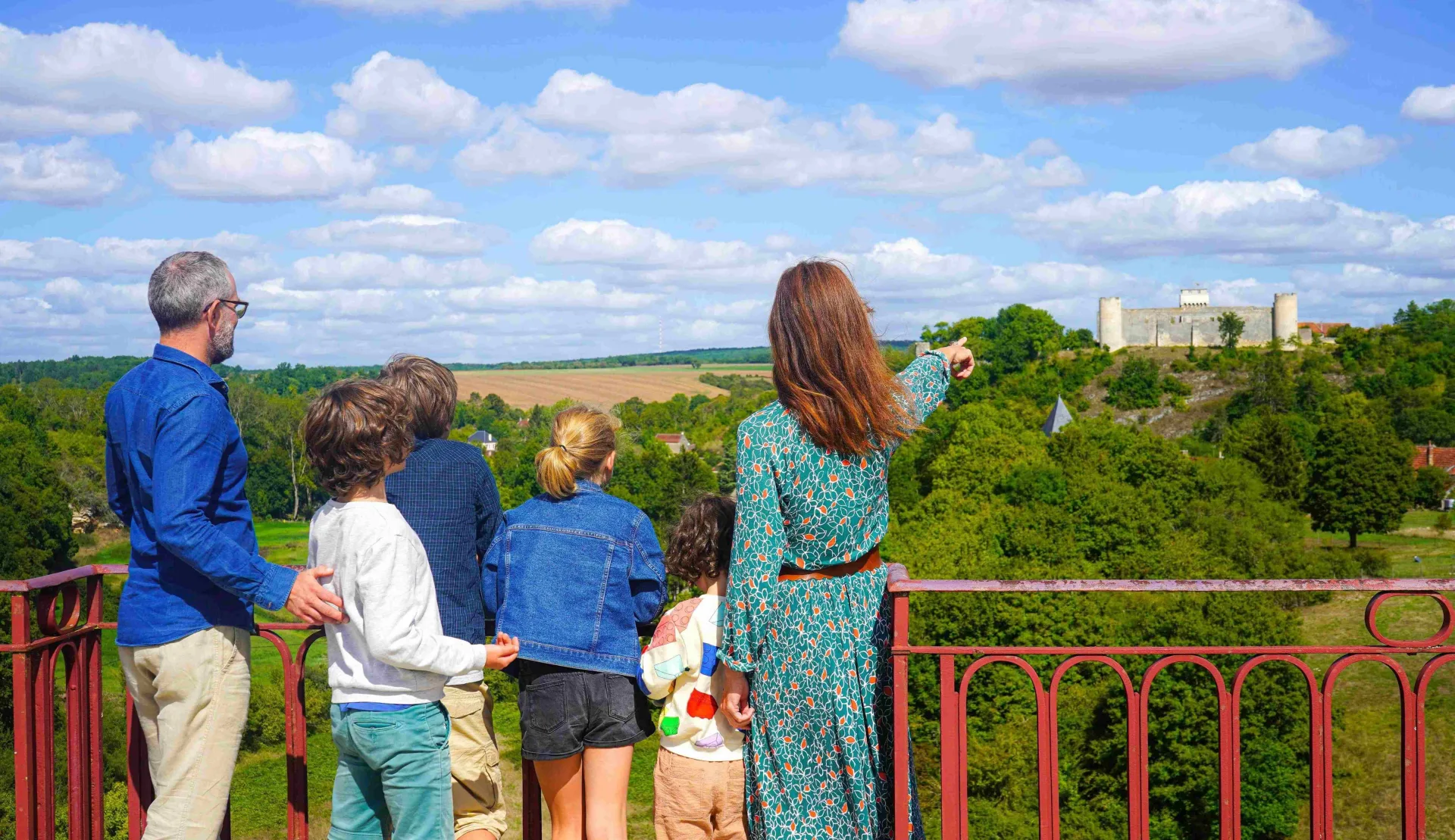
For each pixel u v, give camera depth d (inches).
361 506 100.1
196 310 105.9
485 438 5068.9
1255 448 2778.1
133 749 126.7
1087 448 2588.6
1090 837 1036.5
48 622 116.1
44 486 1937.7
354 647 100.7
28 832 113.7
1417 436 3919.8
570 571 119.6
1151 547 1893.5
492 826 129.0
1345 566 2057.1
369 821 106.8
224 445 104.3
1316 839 109.8
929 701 1202.0
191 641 105.0
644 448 3432.6
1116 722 1068.5
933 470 2694.4
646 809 1009.5
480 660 102.4
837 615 103.0
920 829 107.4
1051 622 1224.8
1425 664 109.3
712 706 123.5
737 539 100.3
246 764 1082.1
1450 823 974.4
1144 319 5423.2
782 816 105.2
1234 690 110.9
